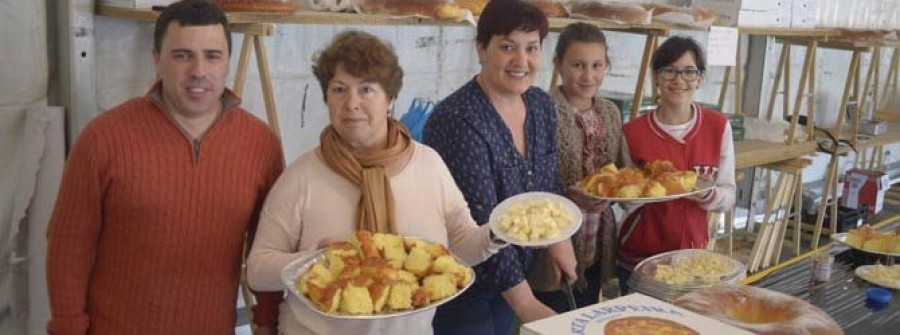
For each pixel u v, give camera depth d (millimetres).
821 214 4449
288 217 1487
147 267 1606
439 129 1841
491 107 1858
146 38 2391
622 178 2074
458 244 1581
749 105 4652
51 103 2180
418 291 1237
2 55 2025
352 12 2346
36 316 2133
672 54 2287
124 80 2359
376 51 1422
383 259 1308
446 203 1592
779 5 3721
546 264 2113
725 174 2352
